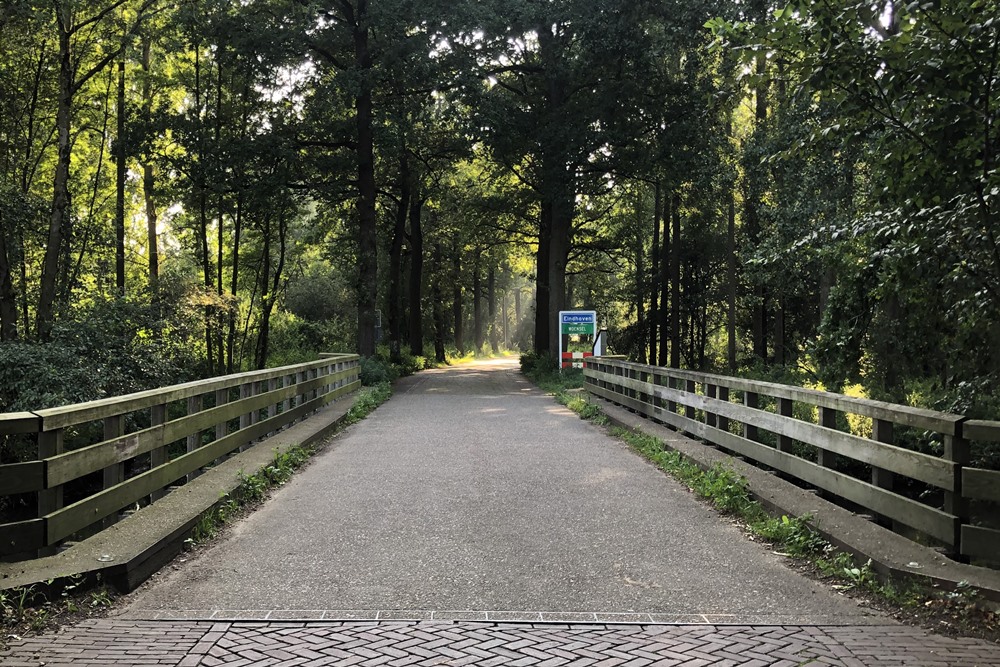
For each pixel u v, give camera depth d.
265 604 4.42
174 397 6.66
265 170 24.08
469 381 26.56
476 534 5.97
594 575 4.99
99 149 25.11
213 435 13.41
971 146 5.42
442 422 13.45
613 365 15.19
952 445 4.75
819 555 5.33
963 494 4.64
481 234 39.06
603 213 37.41
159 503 6.10
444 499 7.18
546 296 33.91
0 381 11.98
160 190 24.31
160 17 20.83
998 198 5.41
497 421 13.59
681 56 25.23
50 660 3.56
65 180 17.73
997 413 7.48
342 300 41.28
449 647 3.79
